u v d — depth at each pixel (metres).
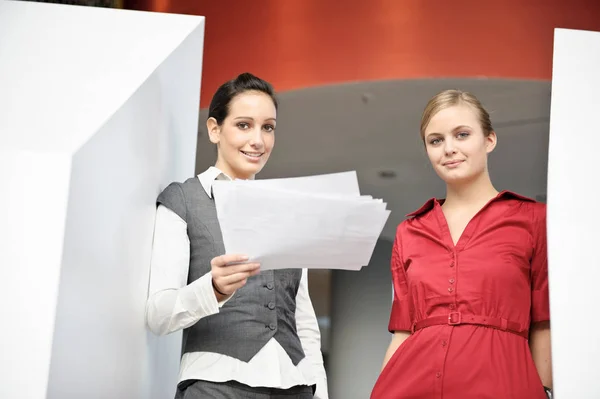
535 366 1.87
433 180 7.44
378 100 5.85
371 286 8.52
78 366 1.55
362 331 8.44
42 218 1.47
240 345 1.88
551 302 1.76
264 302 1.94
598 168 1.86
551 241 1.80
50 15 2.06
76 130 1.62
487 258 1.93
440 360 1.87
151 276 1.95
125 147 1.78
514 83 5.49
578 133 1.89
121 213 1.76
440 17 5.42
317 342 2.13
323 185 1.73
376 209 1.71
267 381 1.84
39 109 1.70
